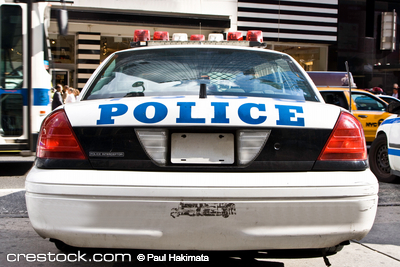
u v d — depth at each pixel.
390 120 5.86
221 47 3.17
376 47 18.14
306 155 2.14
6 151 6.84
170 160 2.12
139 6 14.88
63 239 2.08
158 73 2.80
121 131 2.12
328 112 2.24
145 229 2.02
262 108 2.18
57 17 5.37
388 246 3.29
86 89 2.77
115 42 15.41
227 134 2.15
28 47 6.92
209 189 2.01
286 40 16.86
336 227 2.08
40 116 6.99
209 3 15.81
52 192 2.05
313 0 17.05
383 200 4.91
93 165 2.10
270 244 2.06
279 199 2.04
